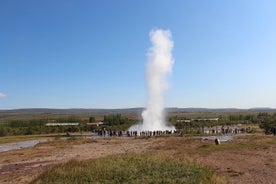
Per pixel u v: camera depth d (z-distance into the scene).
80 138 66.00
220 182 18.88
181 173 20.08
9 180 23.92
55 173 21.03
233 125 111.06
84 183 18.44
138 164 22.44
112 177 19.42
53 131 97.12
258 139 49.00
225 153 33.19
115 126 102.50
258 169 23.75
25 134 91.88
